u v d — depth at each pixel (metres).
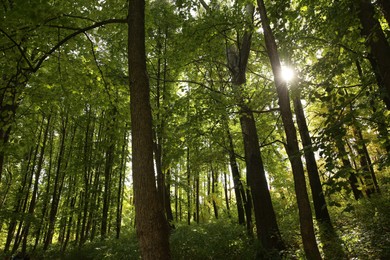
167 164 10.70
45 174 27.17
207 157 12.40
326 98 5.65
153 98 14.78
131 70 5.43
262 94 9.27
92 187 20.25
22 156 13.59
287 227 12.81
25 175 21.83
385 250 7.15
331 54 6.77
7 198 24.55
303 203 5.84
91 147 20.97
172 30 14.98
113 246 14.48
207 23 9.92
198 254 11.24
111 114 9.38
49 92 8.91
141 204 4.61
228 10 10.25
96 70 8.59
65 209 21.16
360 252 7.62
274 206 17.66
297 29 8.51
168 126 11.07
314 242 5.65
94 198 19.61
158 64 14.97
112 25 8.59
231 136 13.93
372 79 6.48
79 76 8.28
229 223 15.83
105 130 9.41
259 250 9.50
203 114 10.05
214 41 11.05
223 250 11.05
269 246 9.59
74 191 23.05
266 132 14.22
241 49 11.57
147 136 4.98
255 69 14.80
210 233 12.98
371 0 6.33
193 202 27.03
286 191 20.34
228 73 15.04
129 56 5.54
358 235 8.61
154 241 4.42
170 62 12.19
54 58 8.30
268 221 9.98
